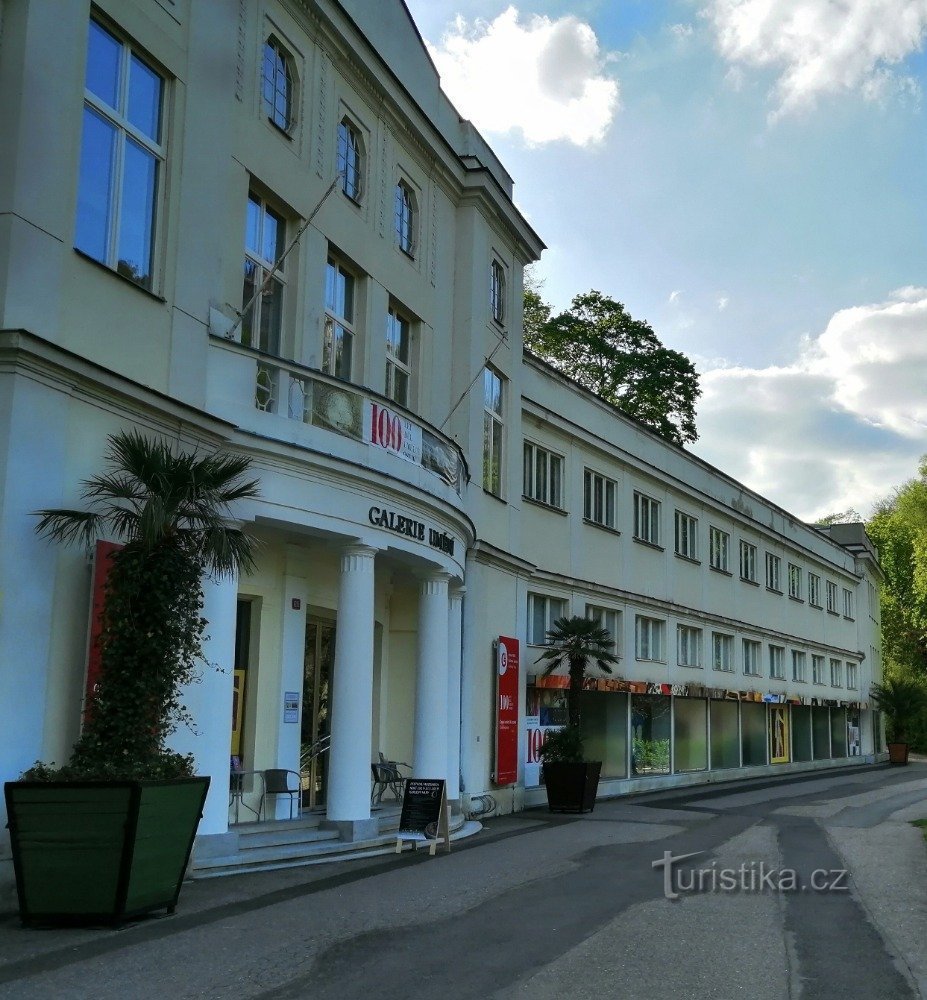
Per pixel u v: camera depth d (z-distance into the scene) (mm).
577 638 23469
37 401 10656
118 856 9062
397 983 7664
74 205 11383
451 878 12391
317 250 16688
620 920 10062
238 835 13273
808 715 46406
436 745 17016
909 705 52250
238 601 16109
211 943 8656
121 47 12461
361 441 14984
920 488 59594
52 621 10742
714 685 35406
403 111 19109
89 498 11234
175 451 12484
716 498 36688
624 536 29875
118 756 10133
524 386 25078
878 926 10039
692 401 50750
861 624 55188
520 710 23422
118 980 7496
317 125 16906
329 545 15188
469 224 21812
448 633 18516
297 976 7773
